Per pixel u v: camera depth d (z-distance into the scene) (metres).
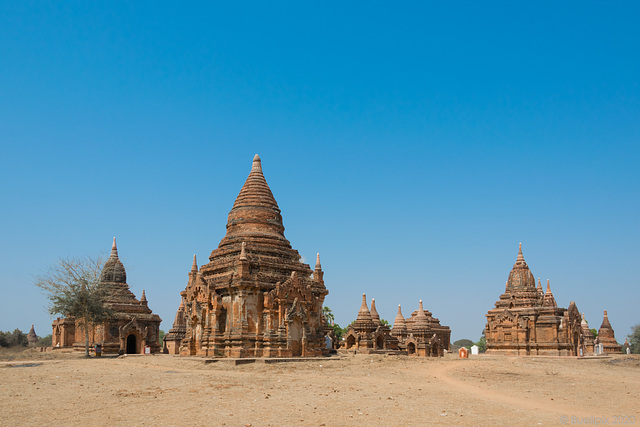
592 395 40.94
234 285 62.06
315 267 73.56
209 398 34.47
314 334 66.25
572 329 96.75
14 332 122.56
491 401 36.09
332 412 30.77
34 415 29.08
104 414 29.41
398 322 115.94
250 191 72.81
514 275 106.44
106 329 90.38
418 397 36.69
